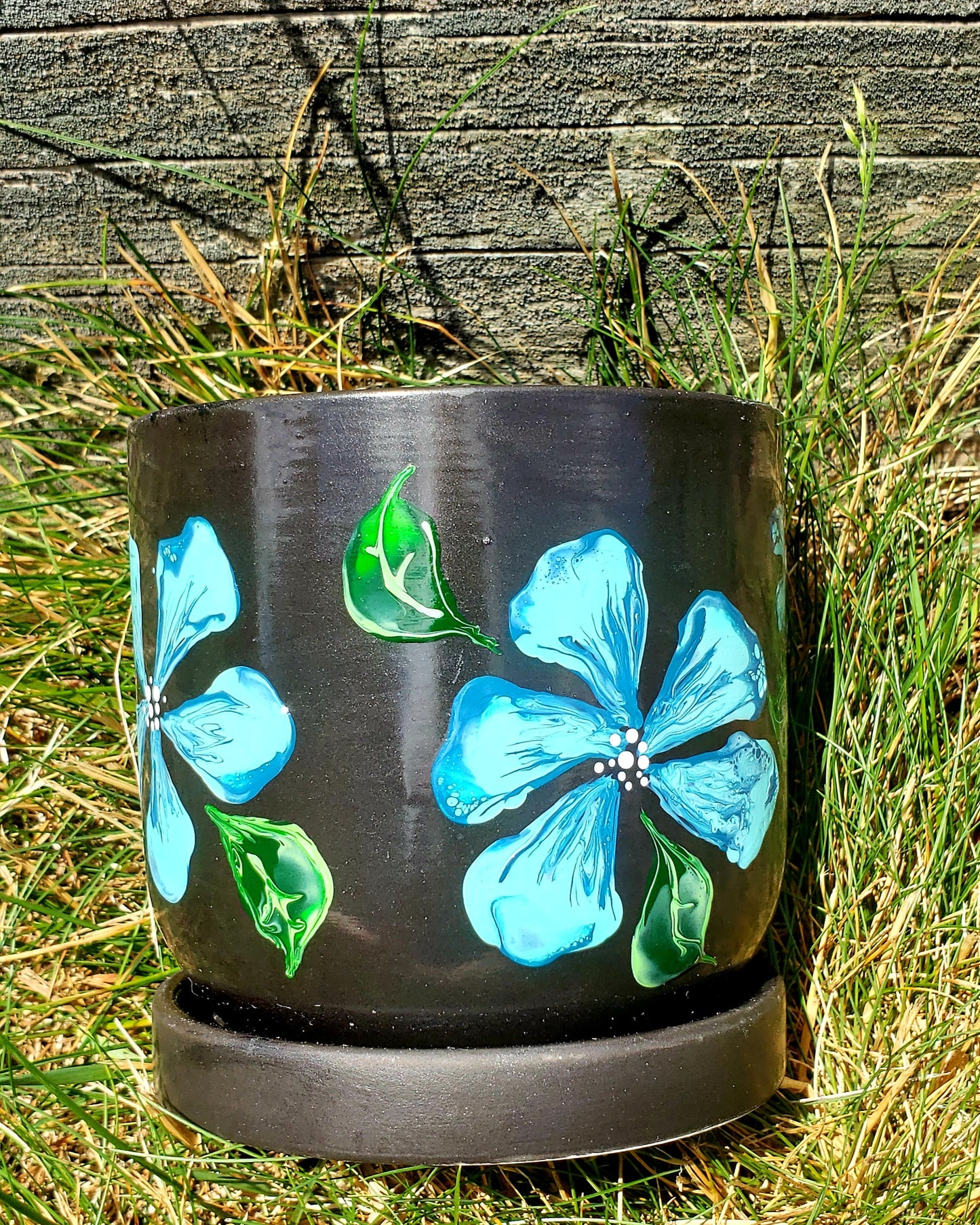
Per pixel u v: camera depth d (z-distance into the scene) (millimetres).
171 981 732
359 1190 719
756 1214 690
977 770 847
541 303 1038
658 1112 581
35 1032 801
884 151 995
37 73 999
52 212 1047
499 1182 736
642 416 579
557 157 993
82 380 1099
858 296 997
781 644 685
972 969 797
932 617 932
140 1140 748
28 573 1080
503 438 557
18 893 927
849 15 956
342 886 567
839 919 819
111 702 1006
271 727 580
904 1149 712
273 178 1019
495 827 559
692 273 1025
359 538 562
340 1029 588
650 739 584
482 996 568
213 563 602
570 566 565
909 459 952
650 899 585
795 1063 804
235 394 1035
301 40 970
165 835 647
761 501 651
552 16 954
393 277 1038
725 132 986
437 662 556
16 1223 653
